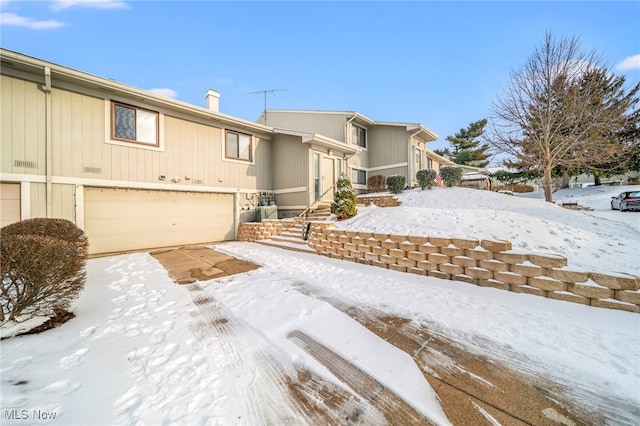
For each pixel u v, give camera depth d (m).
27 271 2.72
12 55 5.77
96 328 2.88
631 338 2.54
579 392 1.91
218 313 3.30
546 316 3.06
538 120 10.95
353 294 3.93
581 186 21.30
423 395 1.90
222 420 1.67
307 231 8.24
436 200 10.00
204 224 9.74
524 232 5.29
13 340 2.57
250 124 10.58
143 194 8.23
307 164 10.62
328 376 2.11
